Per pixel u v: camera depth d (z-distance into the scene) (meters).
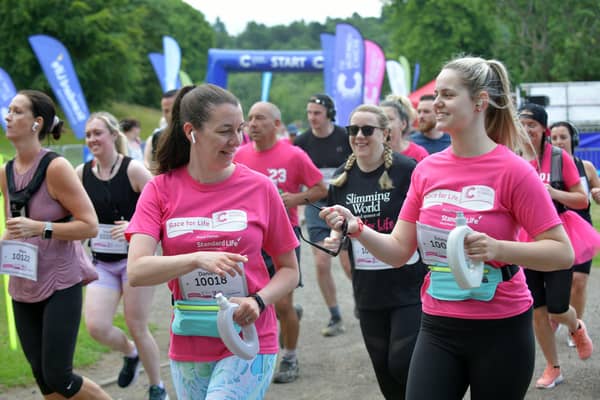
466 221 2.89
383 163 4.39
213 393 2.88
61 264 3.96
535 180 2.93
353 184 4.44
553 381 5.18
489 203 2.96
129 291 4.83
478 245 2.78
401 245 3.26
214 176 2.99
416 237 3.26
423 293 3.20
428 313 3.11
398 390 4.32
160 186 3.04
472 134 3.03
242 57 21.84
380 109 4.40
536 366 5.69
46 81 44.84
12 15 44.81
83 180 4.94
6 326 6.77
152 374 4.94
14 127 3.94
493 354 2.98
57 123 4.18
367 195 4.38
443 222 3.03
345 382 5.48
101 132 4.87
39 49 15.34
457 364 3.05
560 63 44.81
